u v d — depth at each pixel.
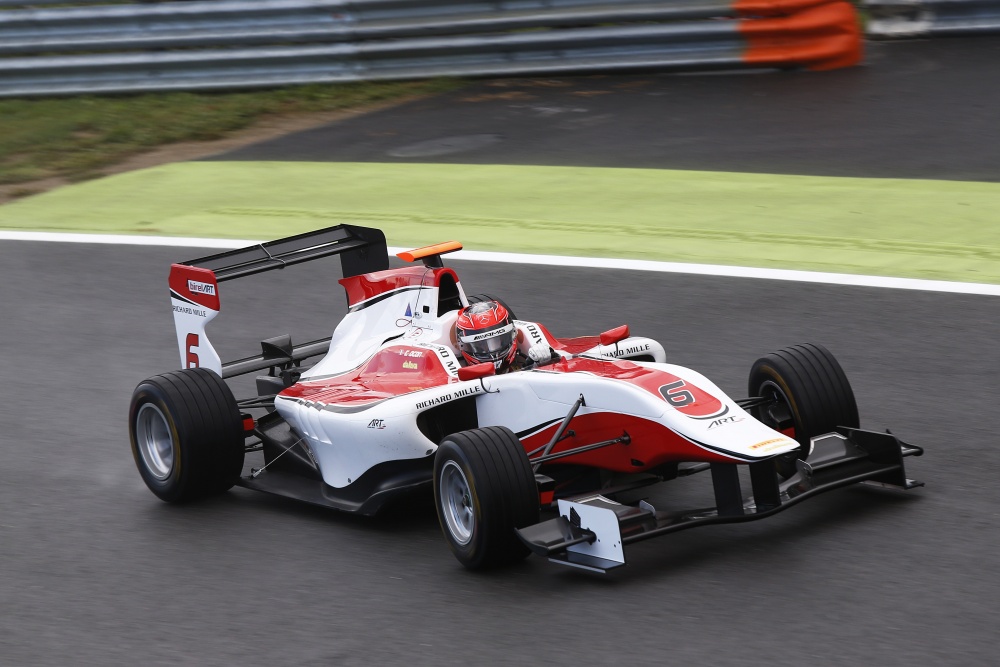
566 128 59.16
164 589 22.34
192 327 29.41
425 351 26.02
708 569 21.06
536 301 38.16
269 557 23.47
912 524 22.23
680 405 21.98
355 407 25.08
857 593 19.72
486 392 24.67
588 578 21.22
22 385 35.56
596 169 52.22
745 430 21.44
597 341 26.48
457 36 69.31
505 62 68.81
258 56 71.31
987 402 28.39
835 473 22.83
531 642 19.03
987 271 36.72
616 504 21.33
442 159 56.38
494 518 20.92
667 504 24.52
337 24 70.12
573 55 67.56
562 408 23.30
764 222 43.44
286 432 27.75
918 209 42.94
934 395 29.09
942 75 61.00
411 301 27.34
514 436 21.67
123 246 48.31
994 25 67.06
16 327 40.72
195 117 68.56
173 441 25.97
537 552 20.52
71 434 31.59
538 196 49.38
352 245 31.98
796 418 23.67
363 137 61.78
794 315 35.00
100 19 72.38
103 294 43.19
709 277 38.69
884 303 35.16
